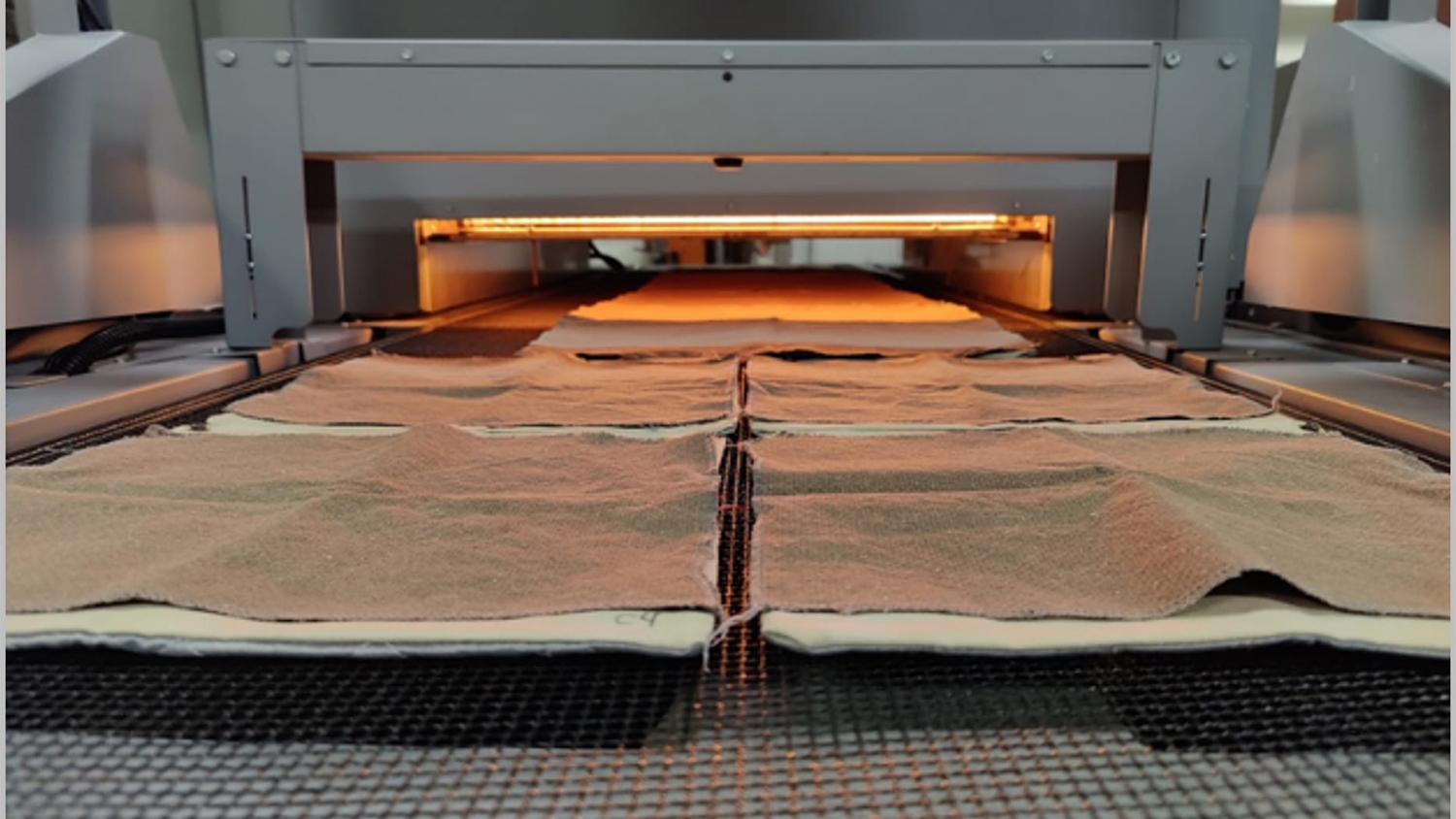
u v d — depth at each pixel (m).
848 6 3.02
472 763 0.51
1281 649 0.61
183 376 1.54
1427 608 0.64
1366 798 0.48
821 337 2.00
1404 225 1.50
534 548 0.77
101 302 1.66
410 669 0.59
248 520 0.85
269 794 0.48
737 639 0.64
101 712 0.55
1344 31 1.67
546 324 2.57
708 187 2.71
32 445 1.17
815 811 0.47
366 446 1.13
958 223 3.04
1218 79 1.84
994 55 1.80
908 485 0.95
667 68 1.79
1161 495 0.83
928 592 0.67
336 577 0.71
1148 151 1.86
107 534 0.80
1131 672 0.59
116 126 1.71
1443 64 1.46
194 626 0.61
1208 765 0.50
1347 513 0.86
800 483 0.95
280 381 1.64
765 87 1.80
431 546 0.78
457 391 1.48
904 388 1.48
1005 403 1.37
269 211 1.87
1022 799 0.48
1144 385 1.51
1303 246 1.76
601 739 0.53
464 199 2.70
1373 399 1.34
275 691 0.57
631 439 1.15
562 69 1.79
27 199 1.50
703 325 2.23
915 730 0.54
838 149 1.82
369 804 0.48
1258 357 1.82
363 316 2.75
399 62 1.79
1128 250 2.25
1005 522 0.83
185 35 3.04
